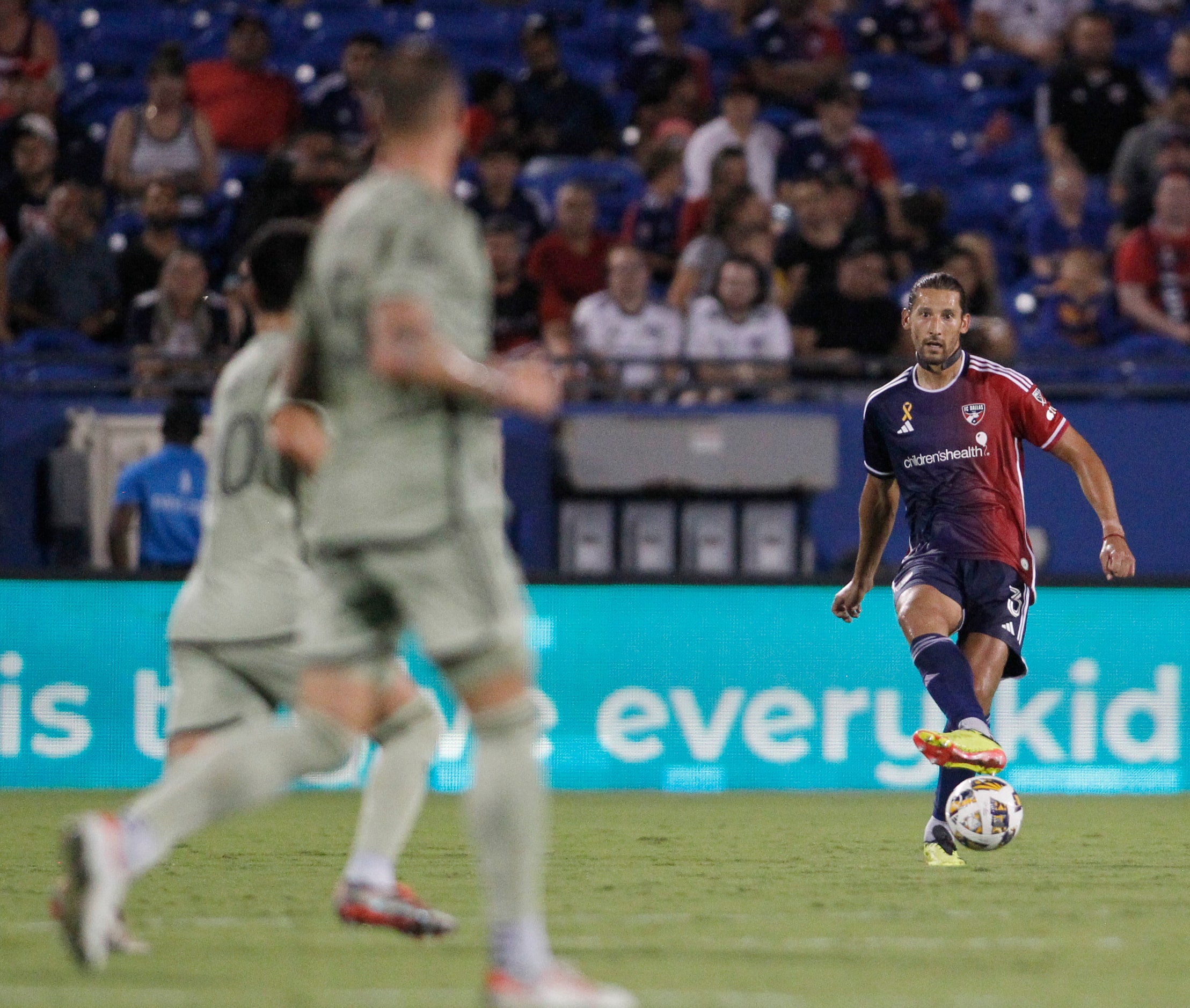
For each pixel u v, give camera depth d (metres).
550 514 38.97
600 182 53.22
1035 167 57.69
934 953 15.04
